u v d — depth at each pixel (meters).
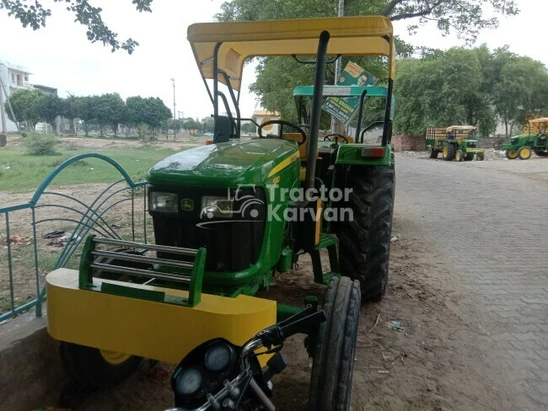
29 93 47.03
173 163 2.65
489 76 35.84
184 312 2.04
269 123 3.74
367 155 3.85
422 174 15.87
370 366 3.31
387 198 4.11
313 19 3.00
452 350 3.58
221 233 2.49
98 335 2.21
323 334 2.31
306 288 4.68
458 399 2.96
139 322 2.13
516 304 4.49
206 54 3.72
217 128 3.83
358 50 4.20
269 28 3.08
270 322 2.14
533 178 14.52
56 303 2.28
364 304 4.38
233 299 2.16
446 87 33.12
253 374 1.96
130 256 2.23
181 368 1.89
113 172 13.66
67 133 48.34
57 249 5.46
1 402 2.63
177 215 2.52
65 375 3.03
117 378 2.95
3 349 2.63
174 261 2.16
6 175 12.69
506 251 6.32
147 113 46.25
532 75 35.03
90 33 7.32
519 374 3.28
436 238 7.03
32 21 6.84
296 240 3.39
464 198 10.73
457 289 4.86
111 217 7.29
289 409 2.80
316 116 2.97
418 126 35.06
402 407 2.87
